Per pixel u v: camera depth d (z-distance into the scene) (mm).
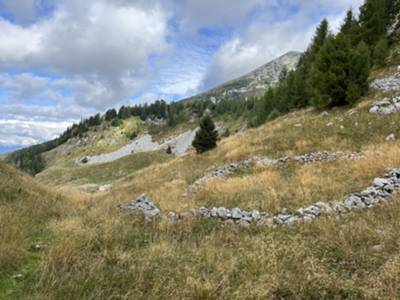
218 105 173625
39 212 9602
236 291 4793
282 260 5742
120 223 8617
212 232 8430
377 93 25984
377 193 10094
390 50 34000
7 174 14422
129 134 178750
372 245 6293
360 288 4633
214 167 22250
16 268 5320
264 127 32031
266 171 17141
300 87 40219
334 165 15484
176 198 14023
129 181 31719
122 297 4508
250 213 9953
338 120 23328
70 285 4695
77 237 6750
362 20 36656
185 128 159500
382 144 16844
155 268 5594
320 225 7941
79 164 154875
